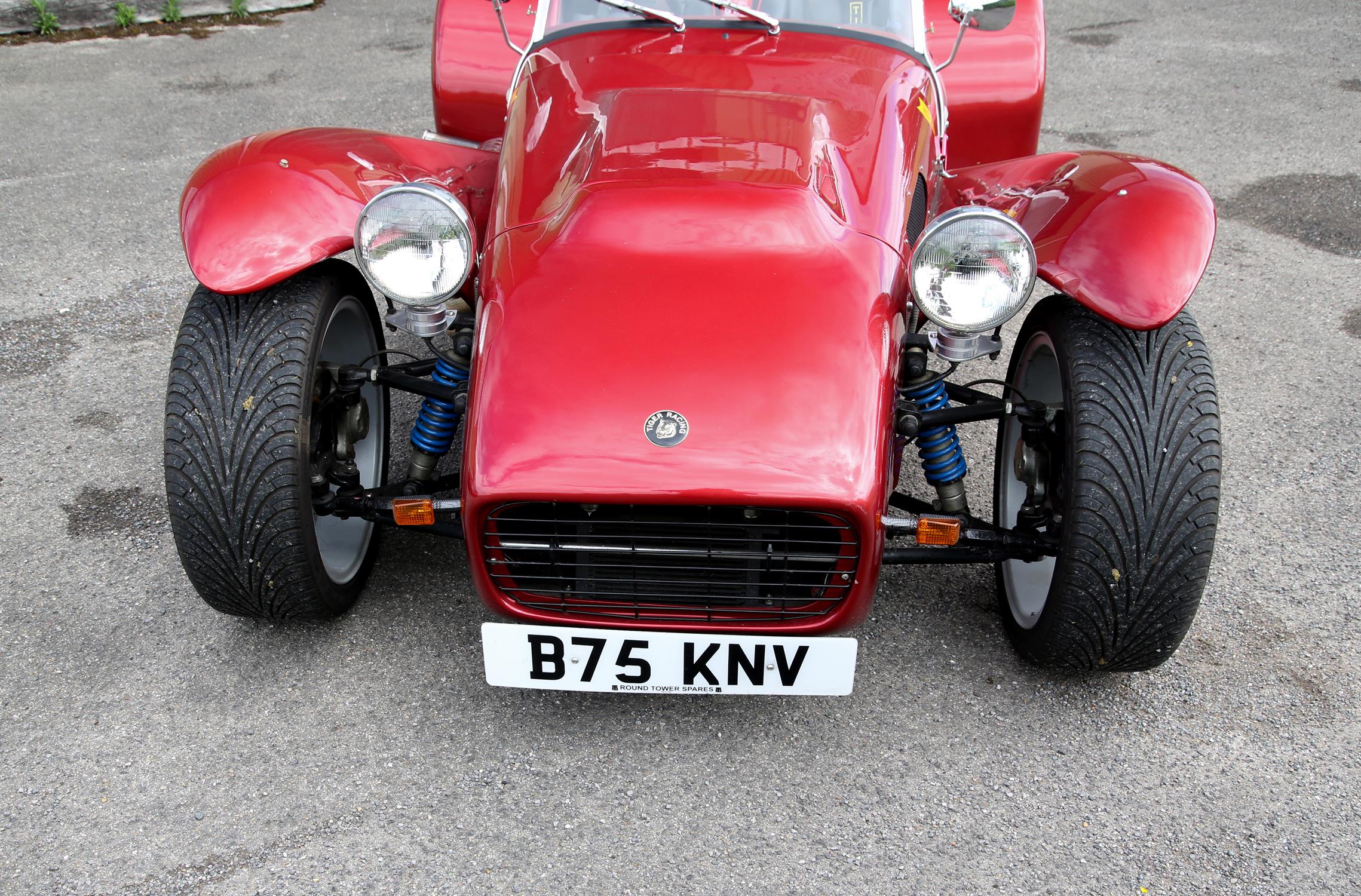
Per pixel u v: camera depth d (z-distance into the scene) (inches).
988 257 90.3
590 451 84.5
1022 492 119.6
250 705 106.0
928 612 118.6
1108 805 95.9
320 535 113.6
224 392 99.0
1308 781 98.4
